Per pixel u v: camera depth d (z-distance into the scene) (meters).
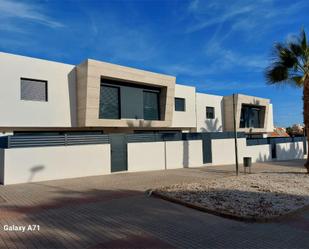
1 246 4.44
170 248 4.48
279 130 47.72
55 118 15.66
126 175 13.45
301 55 13.07
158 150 16.42
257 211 6.53
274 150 25.95
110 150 14.05
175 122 22.81
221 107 27.89
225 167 18.00
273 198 7.91
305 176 12.35
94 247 4.43
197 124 25.14
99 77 16.41
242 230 5.47
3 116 13.81
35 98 15.11
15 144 10.99
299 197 8.20
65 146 12.32
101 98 17.70
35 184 10.59
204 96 26.09
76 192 8.94
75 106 16.55
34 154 11.33
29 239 4.75
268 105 32.03
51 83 15.59
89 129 17.97
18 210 6.63
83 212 6.48
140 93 19.83
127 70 17.89
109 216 6.18
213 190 8.86
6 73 13.99
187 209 6.92
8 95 14.00
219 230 5.43
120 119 18.17
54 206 7.04
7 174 10.57
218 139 20.28
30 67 14.84
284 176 12.44
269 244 4.77
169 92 20.83
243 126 29.97
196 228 5.51
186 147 18.03
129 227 5.46
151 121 19.89
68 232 5.11
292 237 5.14
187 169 16.61
